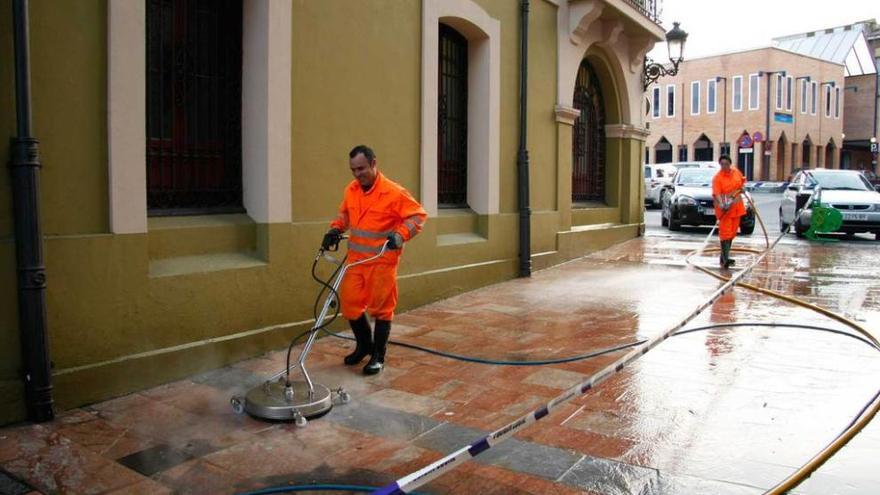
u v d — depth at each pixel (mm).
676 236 16766
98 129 5047
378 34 7570
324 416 4793
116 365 5117
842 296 8953
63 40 4828
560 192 11820
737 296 9023
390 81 7781
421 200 8391
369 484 3771
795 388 5281
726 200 11359
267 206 6305
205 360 5758
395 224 5730
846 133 61750
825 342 6621
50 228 4801
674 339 6793
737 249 13984
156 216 5797
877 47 66000
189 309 5664
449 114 9570
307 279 6730
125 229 5176
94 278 5004
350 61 7207
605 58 13820
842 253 13625
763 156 50219
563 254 12008
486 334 7074
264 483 3787
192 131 6113
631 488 3703
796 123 52375
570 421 4672
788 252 13773
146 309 5348
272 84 6258
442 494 3639
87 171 4996
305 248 6688
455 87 9664
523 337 6957
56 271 4797
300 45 6598
